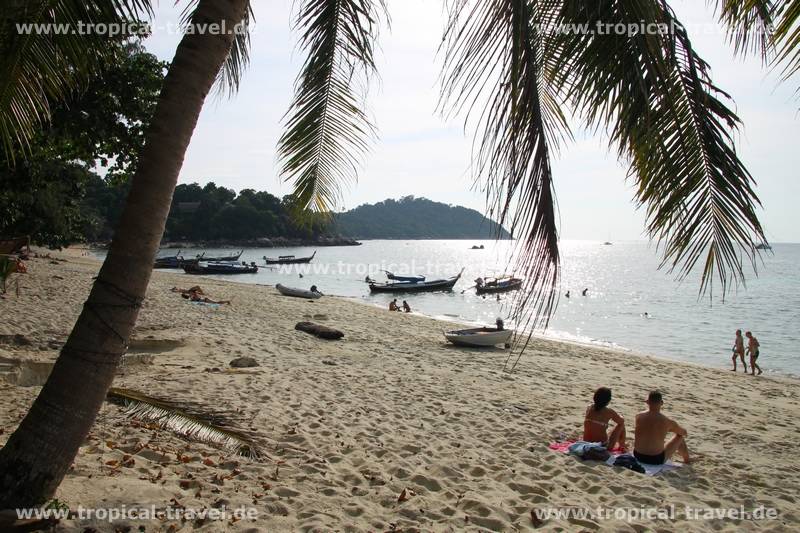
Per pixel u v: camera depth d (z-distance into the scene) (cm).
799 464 770
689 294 5409
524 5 295
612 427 944
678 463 727
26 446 332
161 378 951
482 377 1302
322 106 595
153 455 527
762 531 511
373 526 442
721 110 303
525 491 564
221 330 1614
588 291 5719
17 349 1012
